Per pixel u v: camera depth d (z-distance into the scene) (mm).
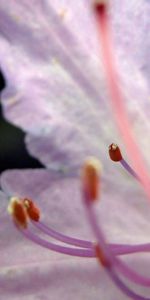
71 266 99
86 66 99
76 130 100
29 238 94
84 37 98
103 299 99
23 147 140
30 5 98
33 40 99
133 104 98
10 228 100
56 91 100
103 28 83
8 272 99
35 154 101
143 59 98
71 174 102
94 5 82
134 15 98
